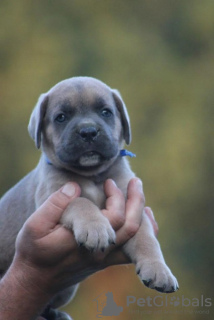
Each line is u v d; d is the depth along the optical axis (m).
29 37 19.48
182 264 17.75
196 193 17.94
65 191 5.75
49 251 5.41
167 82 19.14
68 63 18.88
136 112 18.45
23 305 5.51
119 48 19.36
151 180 17.64
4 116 18.42
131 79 18.94
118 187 6.27
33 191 6.69
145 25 20.61
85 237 5.38
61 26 19.84
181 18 20.91
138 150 17.86
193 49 20.61
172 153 17.75
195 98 19.06
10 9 19.95
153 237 5.90
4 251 6.88
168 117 18.50
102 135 6.15
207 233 18.17
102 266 5.85
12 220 6.86
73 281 5.77
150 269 5.60
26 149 18.08
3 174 18.03
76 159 6.12
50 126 6.45
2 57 19.20
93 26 19.95
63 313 6.91
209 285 17.95
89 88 6.48
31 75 18.69
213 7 20.92
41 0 20.28
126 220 5.75
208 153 18.67
